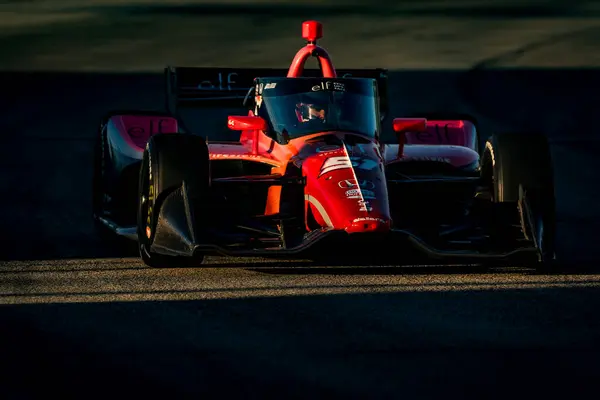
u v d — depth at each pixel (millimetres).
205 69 37312
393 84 65625
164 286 24891
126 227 30688
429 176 31125
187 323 21297
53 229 33688
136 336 20344
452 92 63250
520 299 23484
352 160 27344
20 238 32250
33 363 18656
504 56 77500
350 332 20594
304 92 30172
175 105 37125
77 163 44625
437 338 20188
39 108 56938
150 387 17375
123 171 33188
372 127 30000
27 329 20891
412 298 23484
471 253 25750
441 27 94125
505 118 56406
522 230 26953
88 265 28031
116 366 18484
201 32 90812
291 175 27953
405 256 28578
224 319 21609
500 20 99562
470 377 17922
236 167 31234
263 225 28188
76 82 65375
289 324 21188
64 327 21016
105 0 113625
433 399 16891
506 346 19688
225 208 28328
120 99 60250
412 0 115438
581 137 51625
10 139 49125
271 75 37625
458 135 36469
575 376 17984
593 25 96250
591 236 33031
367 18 100438
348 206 25703
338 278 25750
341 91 30344
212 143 32562
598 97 62031
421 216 30406
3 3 109000
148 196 27641
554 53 78875
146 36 87875
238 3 112688
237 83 37562
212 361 18734
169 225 26609
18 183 40719
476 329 20859
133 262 28484
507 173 27453
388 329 20812
